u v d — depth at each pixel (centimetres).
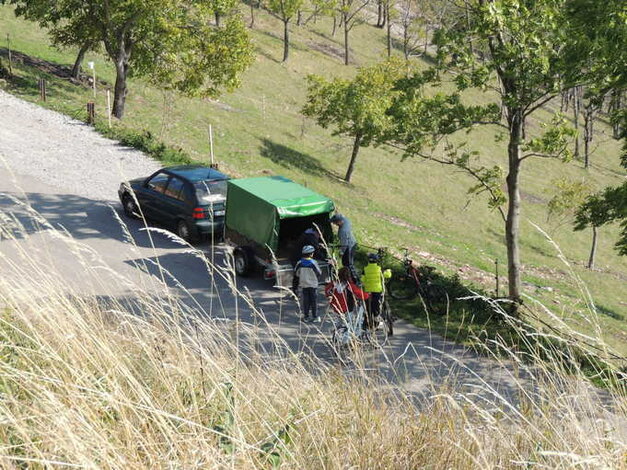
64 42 3878
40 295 367
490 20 1570
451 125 1769
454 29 1756
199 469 296
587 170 7069
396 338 1283
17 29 5244
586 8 1547
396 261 1755
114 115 3603
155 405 342
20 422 283
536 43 1606
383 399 440
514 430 386
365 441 368
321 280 1456
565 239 5025
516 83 1639
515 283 1762
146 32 3581
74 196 2033
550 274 3931
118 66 3569
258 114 5566
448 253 3306
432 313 1471
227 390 378
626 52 1517
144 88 4781
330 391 427
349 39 9544
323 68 7856
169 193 1759
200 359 404
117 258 1545
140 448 312
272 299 1415
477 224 4816
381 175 5169
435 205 4938
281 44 8106
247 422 371
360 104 4519
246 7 9044
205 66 3722
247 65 3812
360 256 1761
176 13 3641
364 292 1163
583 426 340
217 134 4403
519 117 1720
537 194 5909
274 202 1453
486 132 7212
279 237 1572
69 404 308
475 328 1376
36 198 1969
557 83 1616
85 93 4000
